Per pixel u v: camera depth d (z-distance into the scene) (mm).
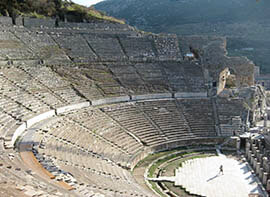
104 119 39000
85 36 55531
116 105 42812
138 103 44906
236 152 39406
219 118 44438
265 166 32125
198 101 47531
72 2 73812
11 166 19109
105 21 68062
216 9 155250
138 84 48938
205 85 50875
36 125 31719
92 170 25828
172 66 54125
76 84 44625
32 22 54312
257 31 133250
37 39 49906
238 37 130500
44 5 65188
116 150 33688
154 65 53875
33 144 25875
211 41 56469
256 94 50344
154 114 43250
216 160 36406
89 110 39938
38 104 35812
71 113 37781
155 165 34156
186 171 32969
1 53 42094
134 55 54594
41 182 17312
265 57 115938
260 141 39125
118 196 19625
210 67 53844
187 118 43656
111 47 54875
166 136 39781
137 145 36344
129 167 31203
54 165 22078
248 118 45281
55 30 53750
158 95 47844
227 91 50125
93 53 52062
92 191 18500
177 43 58312
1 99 32719
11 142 24891
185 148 39562
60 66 47031
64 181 18953
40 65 45031
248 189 28891
